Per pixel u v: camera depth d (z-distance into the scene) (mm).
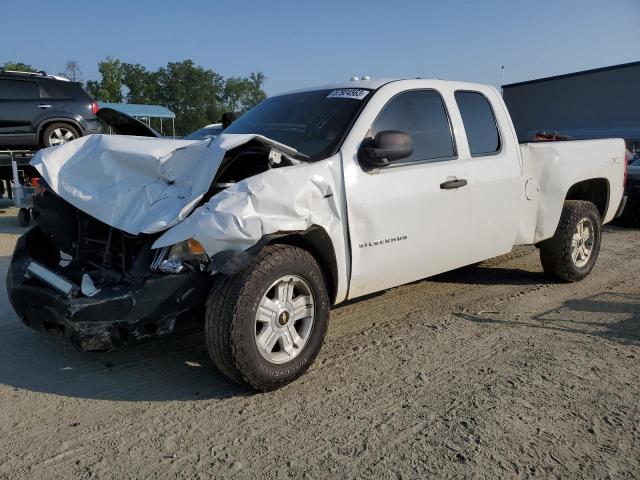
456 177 4680
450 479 2787
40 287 3514
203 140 3705
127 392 3658
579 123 21922
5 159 11180
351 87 4609
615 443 3074
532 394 3607
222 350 3367
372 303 5461
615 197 6641
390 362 4105
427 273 4723
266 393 3639
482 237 5043
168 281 3324
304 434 3178
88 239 3965
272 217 3445
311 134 4270
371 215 4074
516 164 5266
